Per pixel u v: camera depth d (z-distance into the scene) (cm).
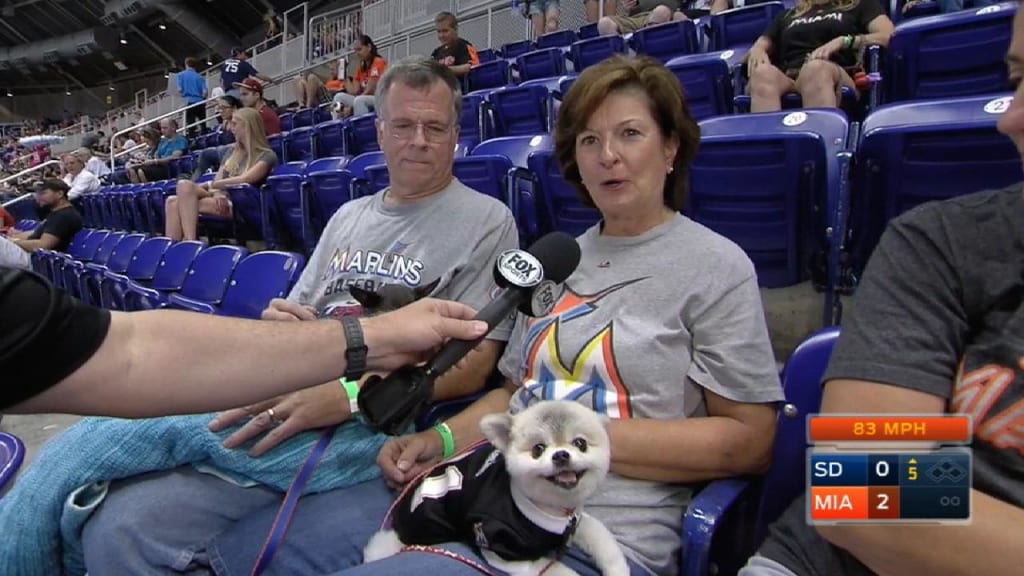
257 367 85
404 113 178
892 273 88
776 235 212
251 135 536
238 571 130
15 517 132
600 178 138
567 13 892
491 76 708
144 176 954
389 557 105
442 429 143
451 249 176
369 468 146
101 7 2791
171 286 373
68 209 679
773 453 119
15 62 3294
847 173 192
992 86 285
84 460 134
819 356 116
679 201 153
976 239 84
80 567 144
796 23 369
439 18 776
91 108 3569
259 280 301
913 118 209
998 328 81
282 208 438
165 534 133
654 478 121
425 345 97
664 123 140
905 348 83
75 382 73
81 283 445
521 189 282
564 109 147
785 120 236
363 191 341
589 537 105
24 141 1602
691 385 129
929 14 445
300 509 138
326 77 1298
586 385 132
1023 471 77
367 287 179
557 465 95
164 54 3005
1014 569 71
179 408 81
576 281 144
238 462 138
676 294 130
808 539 97
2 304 68
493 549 100
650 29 518
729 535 118
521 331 154
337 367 91
